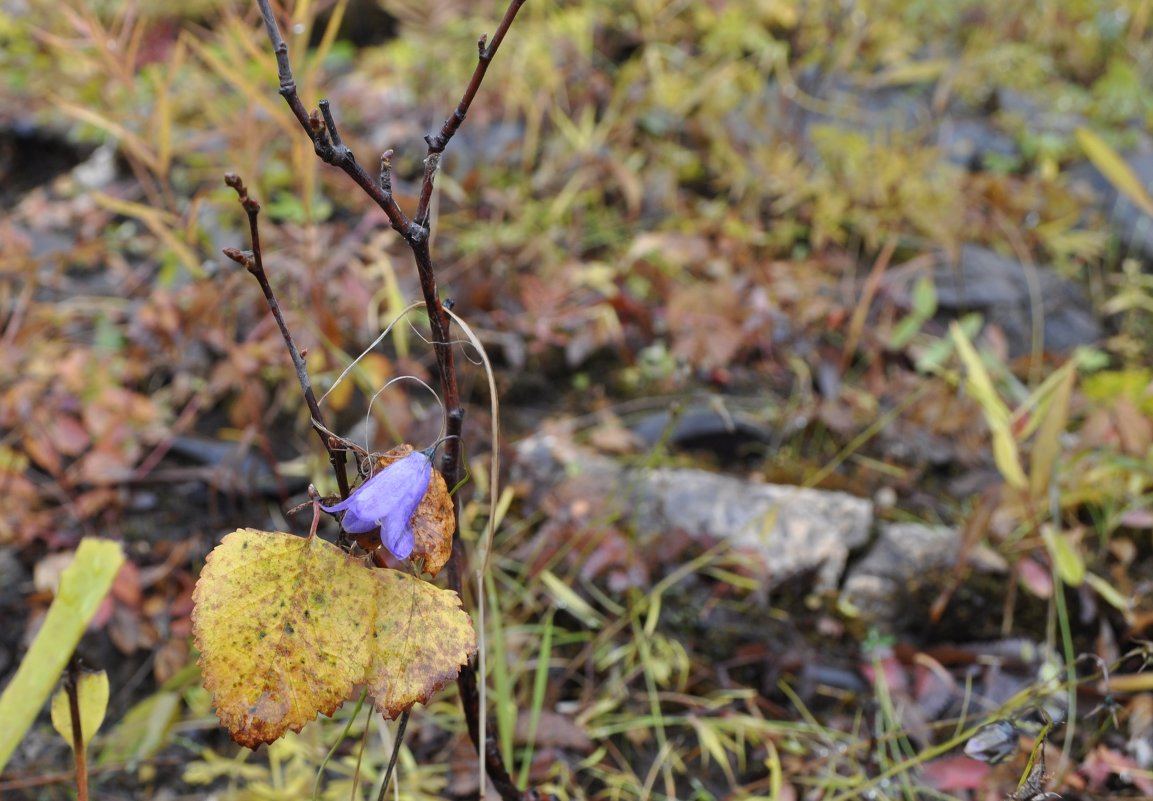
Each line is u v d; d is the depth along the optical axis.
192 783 0.52
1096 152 0.61
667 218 0.82
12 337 0.68
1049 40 1.05
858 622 0.56
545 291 0.72
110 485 0.62
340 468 0.39
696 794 0.52
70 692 0.44
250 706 0.37
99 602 0.44
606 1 1.02
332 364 0.61
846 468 0.66
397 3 1.00
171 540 0.60
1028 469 0.63
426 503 0.37
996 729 0.46
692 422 0.67
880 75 0.96
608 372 0.72
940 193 0.79
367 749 0.52
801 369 0.71
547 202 0.83
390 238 0.71
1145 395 0.60
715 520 0.59
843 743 0.52
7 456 0.62
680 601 0.57
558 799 0.50
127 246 0.81
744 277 0.75
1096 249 0.82
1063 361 0.72
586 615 0.55
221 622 0.37
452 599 0.38
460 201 0.81
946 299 0.77
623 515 0.60
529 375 0.70
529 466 0.61
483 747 0.44
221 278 0.66
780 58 0.98
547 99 0.90
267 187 0.72
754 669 0.55
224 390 0.68
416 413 0.65
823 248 0.81
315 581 0.37
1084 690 0.53
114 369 0.68
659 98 0.91
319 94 0.78
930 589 0.56
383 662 0.37
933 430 0.67
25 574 0.59
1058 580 0.55
